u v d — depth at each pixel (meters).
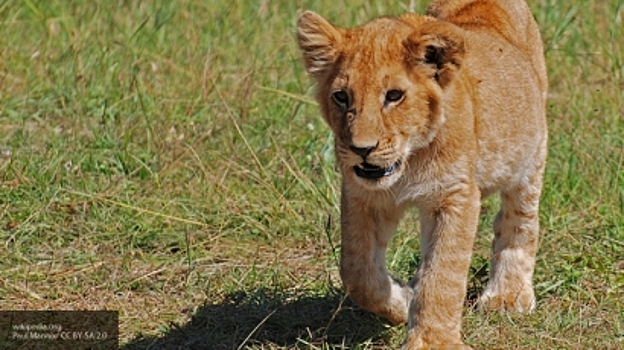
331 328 9.78
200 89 14.35
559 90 14.83
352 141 8.52
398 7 16.84
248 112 13.94
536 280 10.78
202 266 11.07
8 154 12.97
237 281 10.65
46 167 12.49
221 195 12.27
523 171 10.28
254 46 15.78
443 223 9.01
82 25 16.39
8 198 12.00
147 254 11.28
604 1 16.92
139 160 12.73
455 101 8.95
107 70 14.90
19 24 16.42
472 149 9.07
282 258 11.27
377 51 8.72
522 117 10.03
